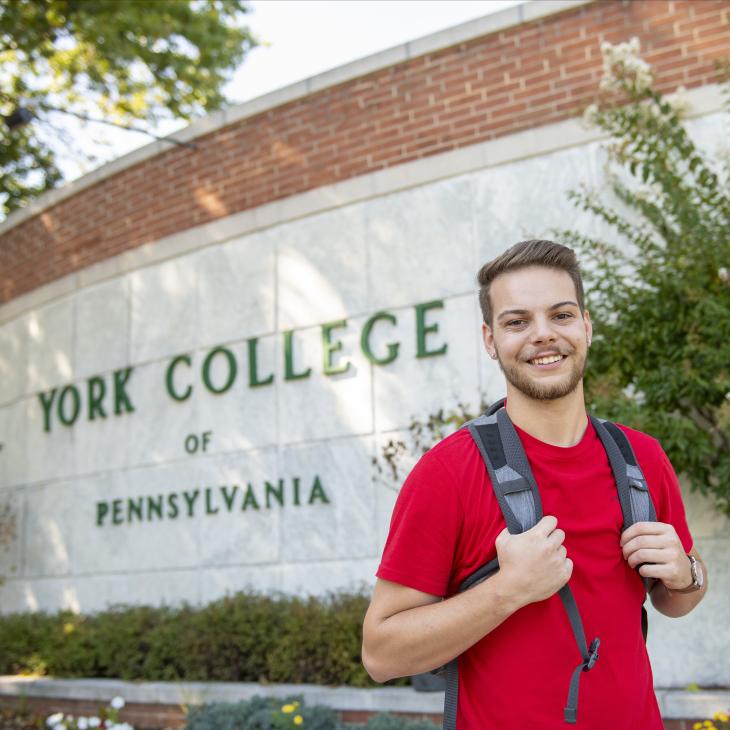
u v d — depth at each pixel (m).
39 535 8.80
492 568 1.77
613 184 5.81
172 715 6.25
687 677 5.27
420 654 1.72
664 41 5.94
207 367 7.69
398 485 6.48
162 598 7.62
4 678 7.39
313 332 7.14
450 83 6.74
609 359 5.18
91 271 8.77
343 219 7.12
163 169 8.35
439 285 6.58
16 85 12.99
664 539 1.78
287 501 7.05
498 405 2.03
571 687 1.67
